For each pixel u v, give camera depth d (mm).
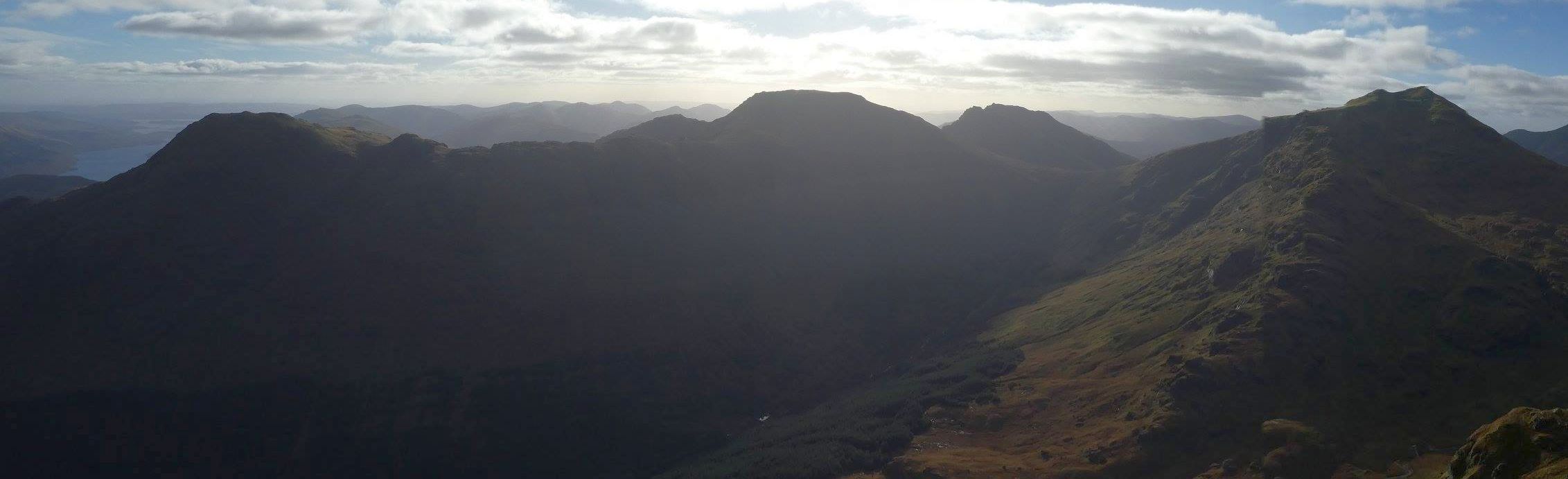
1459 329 108188
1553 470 43938
